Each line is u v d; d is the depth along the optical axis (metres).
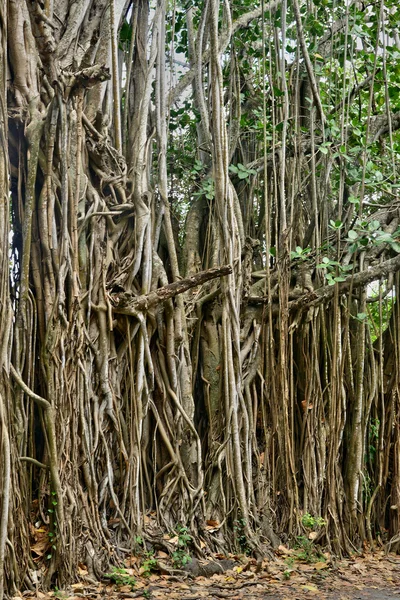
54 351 6.11
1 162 5.58
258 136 8.41
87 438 6.28
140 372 6.78
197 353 7.59
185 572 6.29
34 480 6.21
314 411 7.73
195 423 7.56
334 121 8.41
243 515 6.98
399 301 8.12
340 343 7.75
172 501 6.87
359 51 8.95
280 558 7.05
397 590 6.16
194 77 8.40
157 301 6.85
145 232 7.04
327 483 7.56
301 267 8.15
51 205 6.31
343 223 8.20
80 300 6.40
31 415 6.14
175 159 8.74
